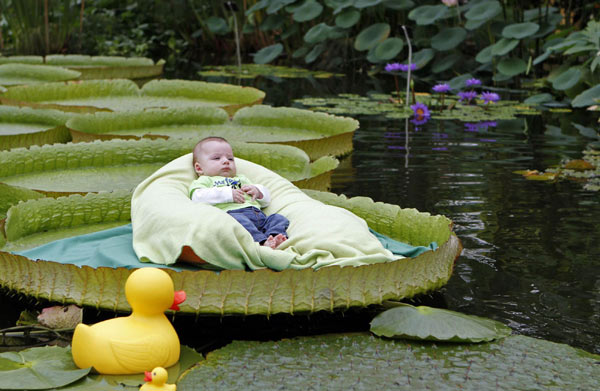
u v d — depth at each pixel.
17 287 2.68
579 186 4.31
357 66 10.86
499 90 8.60
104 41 12.41
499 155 5.16
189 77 9.87
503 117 6.80
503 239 3.37
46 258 2.90
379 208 3.37
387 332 2.35
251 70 10.60
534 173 4.59
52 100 7.06
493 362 2.15
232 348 2.26
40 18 11.43
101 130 5.37
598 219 3.67
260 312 2.46
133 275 2.22
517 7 9.77
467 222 3.62
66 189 3.92
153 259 2.79
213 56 12.55
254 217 3.21
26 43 11.39
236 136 5.41
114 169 4.41
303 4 10.75
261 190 3.30
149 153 4.52
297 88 8.78
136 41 12.80
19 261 2.65
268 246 2.91
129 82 7.46
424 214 3.22
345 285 2.51
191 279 2.44
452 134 5.96
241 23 12.70
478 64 9.88
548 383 2.02
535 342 2.30
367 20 11.04
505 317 2.56
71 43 12.23
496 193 4.15
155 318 2.23
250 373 2.08
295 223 3.09
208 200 3.21
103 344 2.11
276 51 10.93
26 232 3.29
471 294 2.76
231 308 2.46
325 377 2.05
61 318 2.54
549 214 3.76
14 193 3.60
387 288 2.57
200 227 2.74
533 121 6.64
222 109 5.86
